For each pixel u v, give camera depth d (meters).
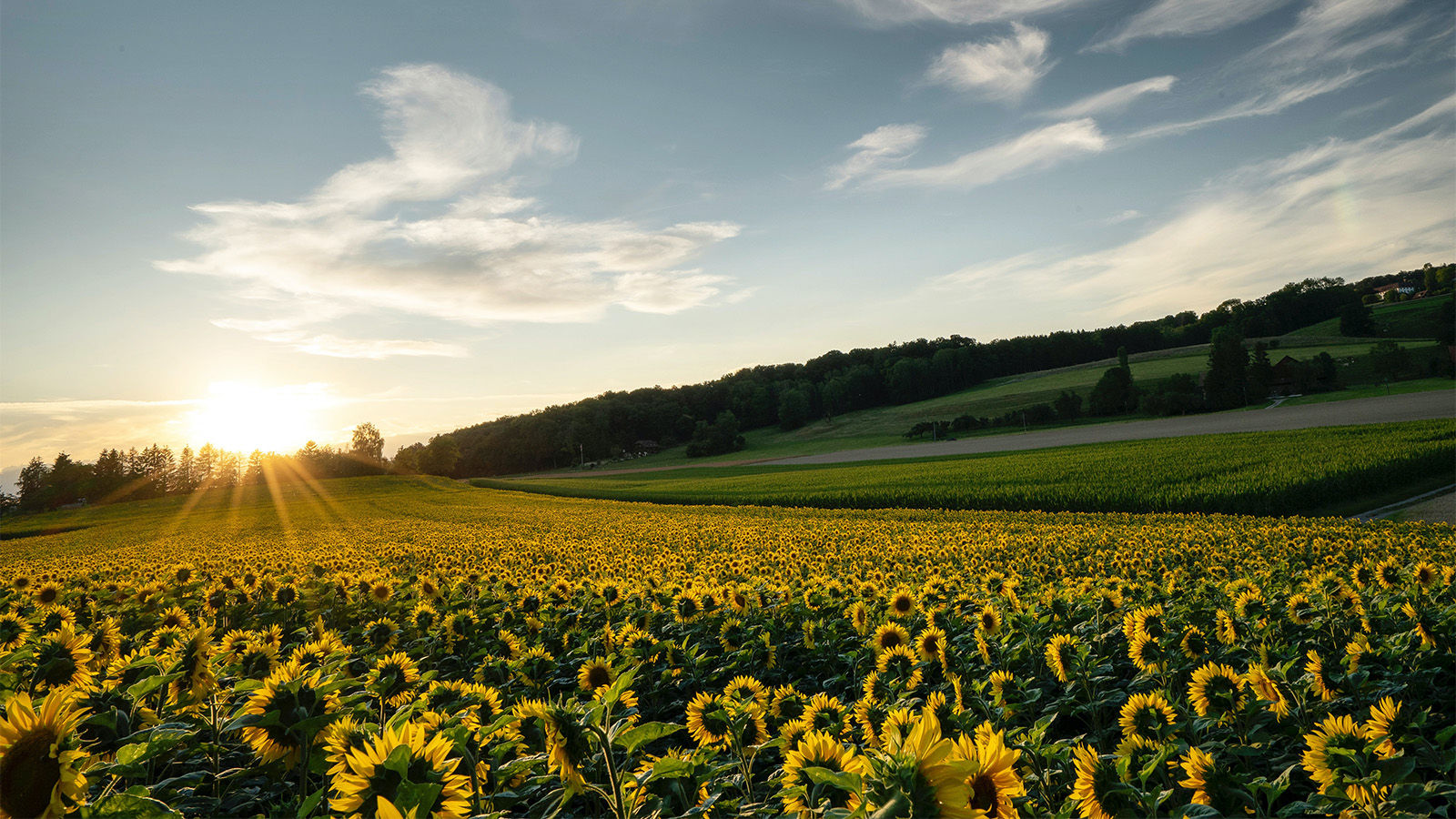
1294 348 136.50
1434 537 13.76
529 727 2.73
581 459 160.62
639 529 29.72
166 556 19.30
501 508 57.38
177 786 2.86
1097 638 5.45
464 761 2.32
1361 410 78.81
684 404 182.75
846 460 96.38
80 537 50.03
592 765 2.72
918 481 51.81
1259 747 3.32
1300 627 5.66
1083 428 105.06
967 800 1.62
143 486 140.25
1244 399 106.00
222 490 108.12
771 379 193.25
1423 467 36.59
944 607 6.76
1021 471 51.22
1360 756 2.65
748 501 52.81
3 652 3.94
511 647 5.55
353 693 3.61
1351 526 16.56
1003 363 174.12
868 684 4.52
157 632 5.27
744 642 6.18
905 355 182.38
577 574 12.30
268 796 3.08
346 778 1.80
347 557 14.34
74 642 3.44
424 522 42.91
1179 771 3.21
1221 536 16.05
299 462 151.38
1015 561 13.43
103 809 1.88
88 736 2.61
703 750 3.15
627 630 5.89
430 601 7.93
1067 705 4.32
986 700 4.25
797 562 13.16
